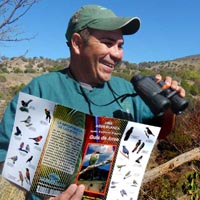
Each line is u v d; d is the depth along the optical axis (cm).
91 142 195
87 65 222
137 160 206
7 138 209
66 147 192
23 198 507
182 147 836
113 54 218
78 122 192
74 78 229
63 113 191
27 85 227
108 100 234
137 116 242
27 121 192
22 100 192
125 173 204
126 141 202
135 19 222
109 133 198
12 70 7319
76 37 222
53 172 192
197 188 495
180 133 838
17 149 193
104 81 225
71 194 185
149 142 206
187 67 10994
